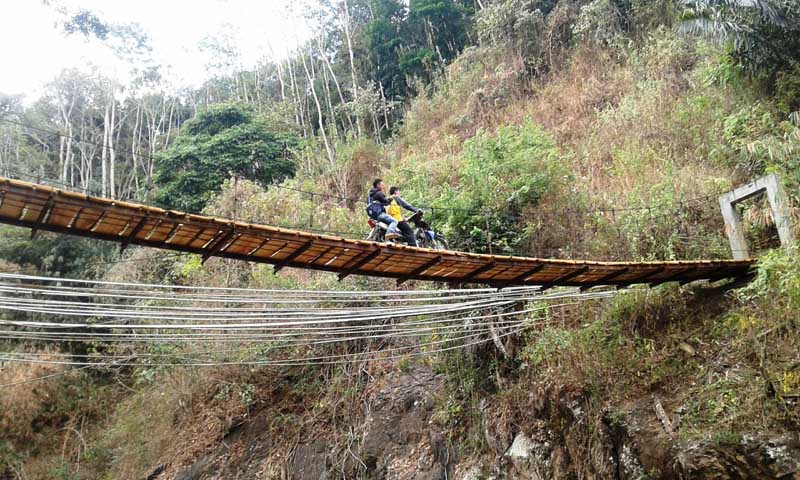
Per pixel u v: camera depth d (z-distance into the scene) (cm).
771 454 550
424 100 2177
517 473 799
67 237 1870
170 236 533
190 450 1273
